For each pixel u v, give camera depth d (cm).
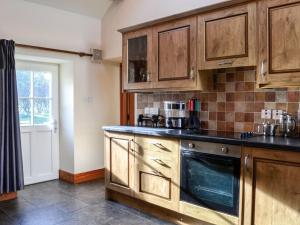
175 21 287
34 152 404
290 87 234
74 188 382
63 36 390
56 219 280
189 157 251
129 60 339
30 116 399
